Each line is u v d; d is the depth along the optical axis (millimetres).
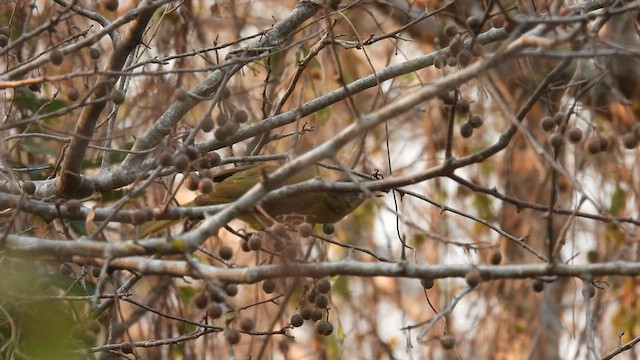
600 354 15320
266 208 8664
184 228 8641
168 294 13836
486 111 16625
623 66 13672
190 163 7812
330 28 9414
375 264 7391
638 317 15609
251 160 10289
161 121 10422
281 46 11078
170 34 13898
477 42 8047
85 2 13984
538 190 16359
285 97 10688
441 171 7984
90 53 9148
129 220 8250
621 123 15648
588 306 7125
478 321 16500
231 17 14961
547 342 16281
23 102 12062
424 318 17078
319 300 8062
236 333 6988
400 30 10117
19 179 10594
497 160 17078
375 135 17000
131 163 10172
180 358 14719
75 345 8984
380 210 15828
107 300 10508
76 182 9656
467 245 7461
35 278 9266
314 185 7887
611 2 10047
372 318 16344
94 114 9000
